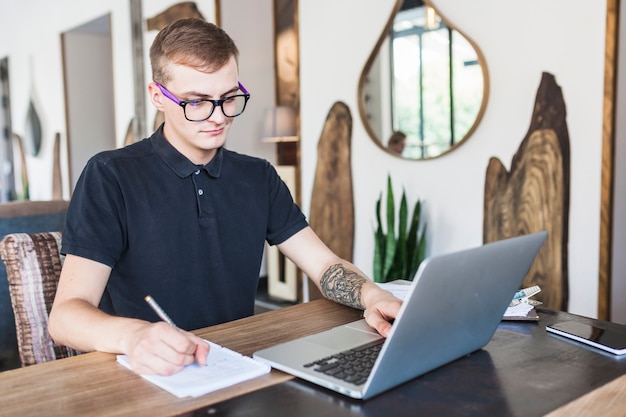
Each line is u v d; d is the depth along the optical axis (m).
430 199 3.04
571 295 2.54
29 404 0.80
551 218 2.58
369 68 3.21
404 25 3.04
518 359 0.96
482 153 2.81
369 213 3.32
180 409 0.78
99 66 6.43
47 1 6.38
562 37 2.49
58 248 1.42
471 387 0.85
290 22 4.44
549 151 2.56
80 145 6.35
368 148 3.29
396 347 0.78
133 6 4.99
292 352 0.97
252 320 1.21
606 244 2.40
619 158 2.44
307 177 3.67
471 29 2.80
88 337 0.99
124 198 1.27
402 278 2.94
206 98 1.18
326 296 1.37
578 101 2.46
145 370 0.88
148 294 1.31
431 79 2.95
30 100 7.00
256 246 1.46
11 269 1.36
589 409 0.78
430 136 2.99
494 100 2.74
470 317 0.89
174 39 1.16
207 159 1.36
